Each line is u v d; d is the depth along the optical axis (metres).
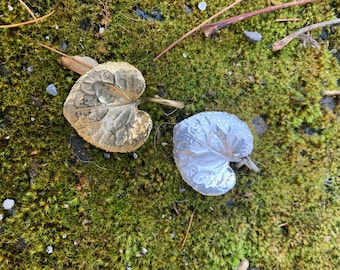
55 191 0.11
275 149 0.12
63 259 0.11
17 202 0.11
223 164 0.11
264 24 0.12
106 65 0.10
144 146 0.12
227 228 0.12
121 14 0.11
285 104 0.12
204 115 0.11
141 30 0.12
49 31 0.11
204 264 0.12
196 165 0.11
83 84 0.10
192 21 0.12
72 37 0.11
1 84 0.11
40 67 0.11
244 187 0.12
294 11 0.12
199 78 0.12
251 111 0.12
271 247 0.12
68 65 0.11
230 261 0.12
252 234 0.12
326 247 0.12
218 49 0.12
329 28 0.12
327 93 0.12
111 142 0.10
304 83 0.12
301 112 0.12
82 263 0.11
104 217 0.11
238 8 0.12
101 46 0.11
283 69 0.12
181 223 0.12
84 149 0.11
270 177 0.12
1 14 0.11
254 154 0.12
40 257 0.11
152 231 0.11
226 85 0.12
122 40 0.11
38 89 0.11
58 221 0.11
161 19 0.12
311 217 0.12
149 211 0.12
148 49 0.12
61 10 0.11
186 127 0.11
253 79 0.12
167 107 0.12
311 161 0.12
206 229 0.12
